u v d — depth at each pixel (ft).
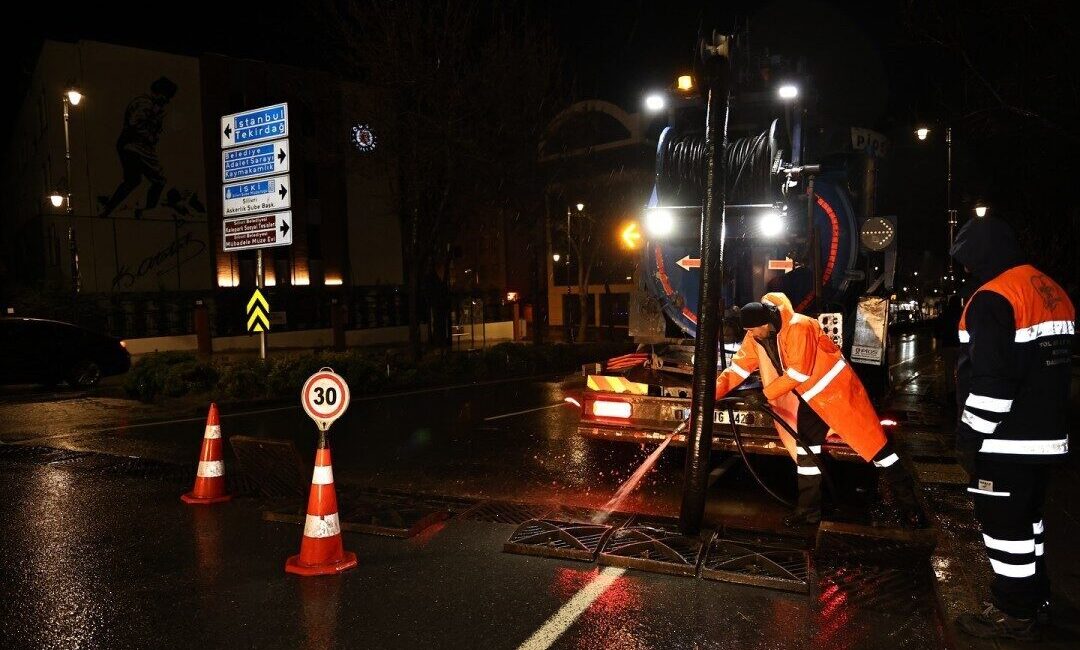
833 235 23.03
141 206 97.25
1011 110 38.14
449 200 56.90
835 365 16.57
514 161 58.29
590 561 15.88
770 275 23.07
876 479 22.30
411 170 51.78
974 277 11.95
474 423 34.42
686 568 15.10
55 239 91.86
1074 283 61.72
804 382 16.55
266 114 44.45
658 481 23.06
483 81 53.52
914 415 32.73
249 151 45.39
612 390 23.08
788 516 18.52
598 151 92.17
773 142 22.18
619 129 98.63
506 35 55.36
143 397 43.19
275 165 44.19
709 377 16.39
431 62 50.37
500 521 18.97
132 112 96.43
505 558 16.19
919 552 15.37
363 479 23.61
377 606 13.76
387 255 121.60
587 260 103.50
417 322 54.29
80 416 37.47
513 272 135.44
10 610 13.69
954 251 11.94
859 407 16.51
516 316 109.50
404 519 18.44
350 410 38.88
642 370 24.16
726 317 18.93
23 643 12.39
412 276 54.03
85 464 25.95
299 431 32.50
